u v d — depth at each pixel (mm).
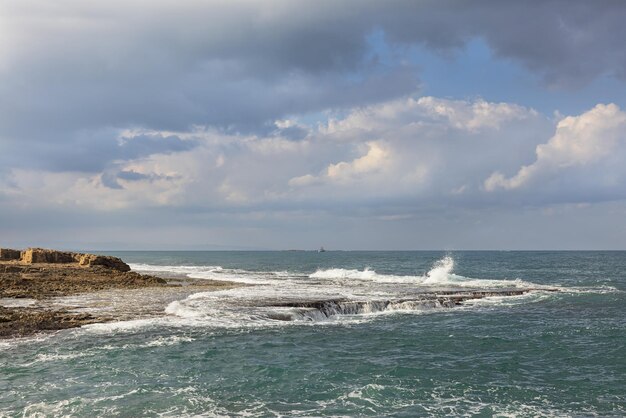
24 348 21250
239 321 27766
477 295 40594
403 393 16734
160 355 20609
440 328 27828
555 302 38594
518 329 27656
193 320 27609
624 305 37156
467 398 16328
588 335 26156
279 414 14672
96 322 26469
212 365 19484
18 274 43062
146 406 15031
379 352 22219
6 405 14961
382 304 34469
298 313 30047
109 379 17500
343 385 17484
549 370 19688
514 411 15164
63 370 18391
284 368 19312
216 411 14789
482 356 21750
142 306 31500
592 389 17297
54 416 14148
